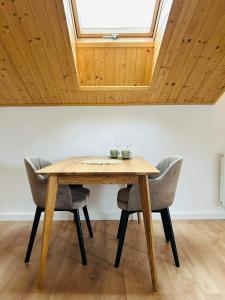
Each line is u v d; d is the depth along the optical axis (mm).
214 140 2707
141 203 1529
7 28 1667
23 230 2416
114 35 2186
